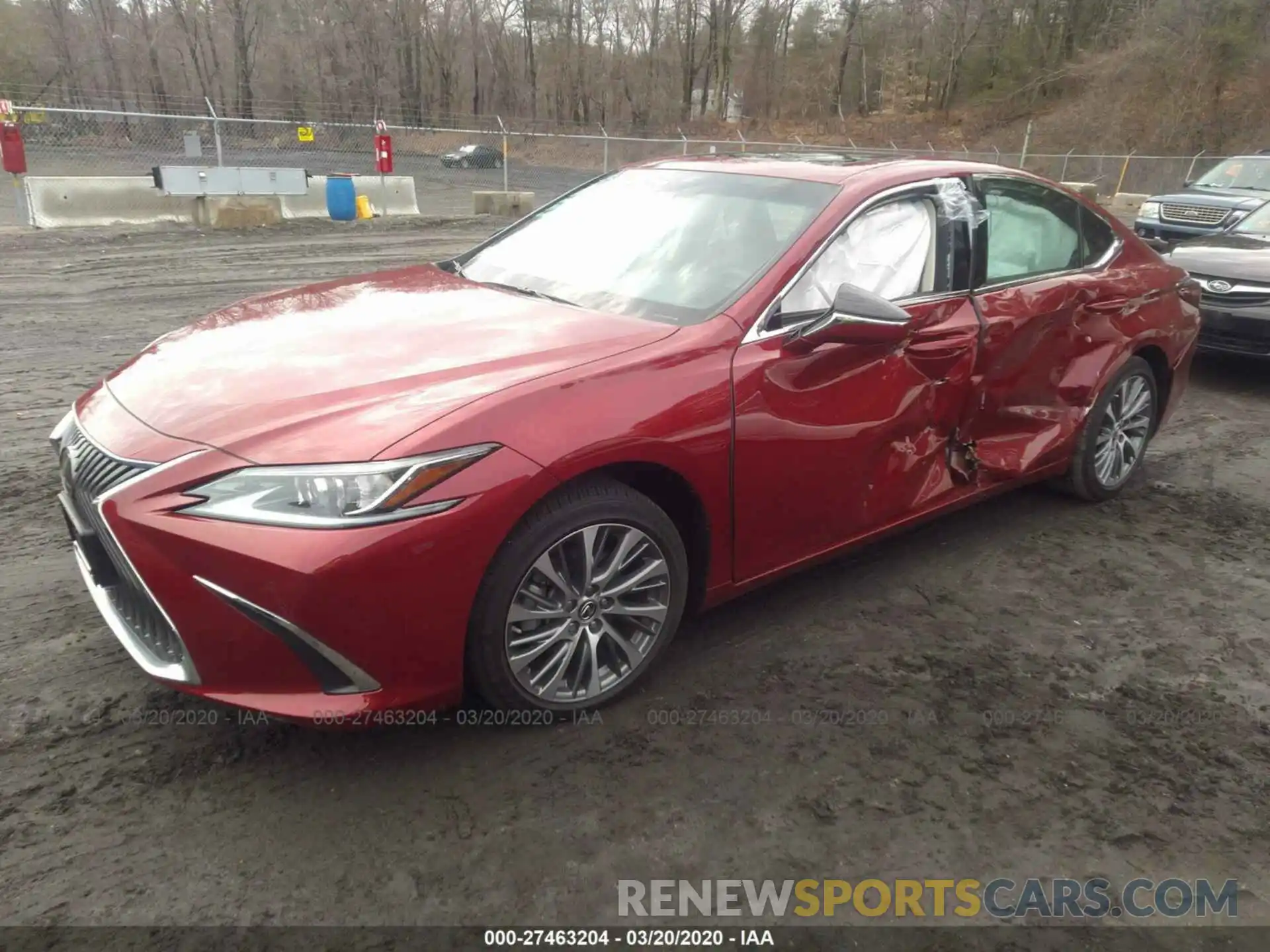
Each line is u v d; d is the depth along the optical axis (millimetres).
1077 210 4441
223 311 3480
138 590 2418
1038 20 50625
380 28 51594
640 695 3035
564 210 4125
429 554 2375
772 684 3131
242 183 14953
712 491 2947
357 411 2500
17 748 2646
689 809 2549
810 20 57188
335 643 2350
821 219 3367
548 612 2695
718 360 2949
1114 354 4426
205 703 2871
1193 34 38500
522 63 55281
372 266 11570
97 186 13789
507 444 2480
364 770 2631
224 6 48281
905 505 3648
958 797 2650
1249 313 6770
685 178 3932
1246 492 5109
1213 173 15742
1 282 9500
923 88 54031
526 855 2369
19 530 4004
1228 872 2436
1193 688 3244
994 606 3734
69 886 2211
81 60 45344
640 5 55125
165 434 2508
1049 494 4918
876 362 3354
